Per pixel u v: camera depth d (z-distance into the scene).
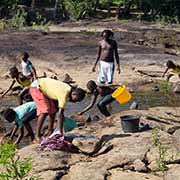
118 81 19.20
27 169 7.71
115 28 40.59
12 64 21.11
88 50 23.92
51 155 9.34
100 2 56.06
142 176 8.63
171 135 10.44
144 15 55.06
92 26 42.19
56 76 19.81
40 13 46.75
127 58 22.81
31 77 14.95
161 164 8.87
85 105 15.29
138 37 33.28
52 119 10.42
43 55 22.64
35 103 10.50
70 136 10.19
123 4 56.06
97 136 10.49
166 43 32.88
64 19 49.50
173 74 18.61
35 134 11.52
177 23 50.19
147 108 14.65
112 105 15.38
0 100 16.08
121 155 9.31
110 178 8.59
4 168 8.17
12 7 43.69
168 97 16.95
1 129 12.45
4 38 27.16
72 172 8.80
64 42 26.69
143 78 19.78
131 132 10.59
